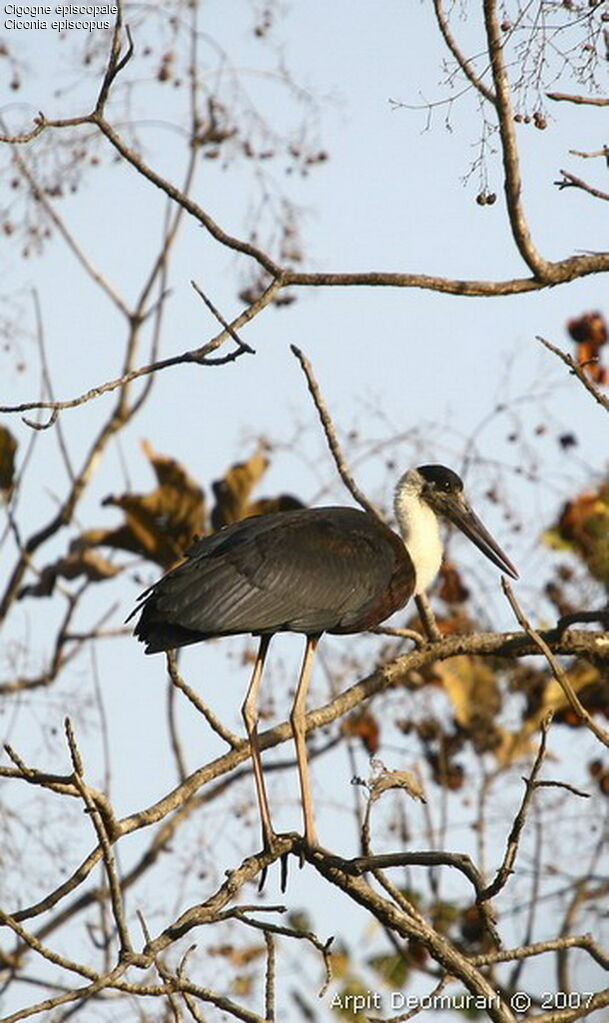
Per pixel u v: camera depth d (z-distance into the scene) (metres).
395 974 13.86
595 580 15.85
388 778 10.34
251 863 11.02
